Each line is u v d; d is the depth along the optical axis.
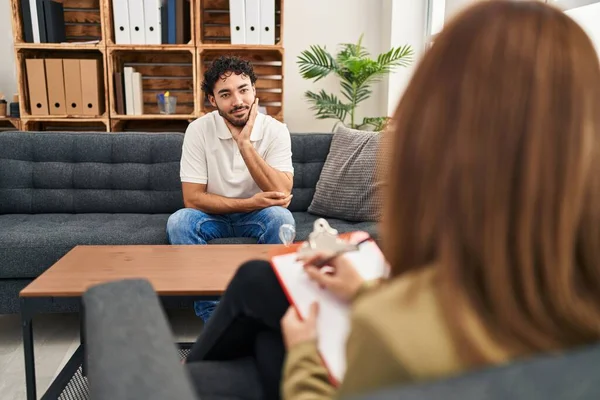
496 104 0.42
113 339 0.62
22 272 2.06
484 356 0.40
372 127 3.95
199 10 3.33
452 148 0.43
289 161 2.34
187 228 2.10
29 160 2.60
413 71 0.49
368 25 3.87
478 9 0.47
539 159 0.42
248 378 0.94
